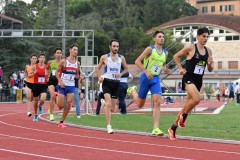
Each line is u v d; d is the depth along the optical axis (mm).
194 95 21328
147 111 46906
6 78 114688
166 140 22062
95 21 177000
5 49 117875
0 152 17906
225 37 186250
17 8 134000
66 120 32844
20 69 117875
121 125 29141
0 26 123562
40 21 147250
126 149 19016
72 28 147625
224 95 105438
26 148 19031
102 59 25438
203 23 187625
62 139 22203
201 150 18828
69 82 28453
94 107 53719
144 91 23953
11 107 56781
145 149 19047
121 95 40406
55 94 31688
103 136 23578
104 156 17172
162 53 23578
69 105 28344
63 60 28266
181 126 21984
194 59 21625
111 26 185875
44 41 138000
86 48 82188
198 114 42125
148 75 22906
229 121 32625
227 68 182125
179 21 190000
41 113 38938
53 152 18000
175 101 84625
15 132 25188
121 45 173000
